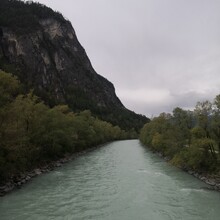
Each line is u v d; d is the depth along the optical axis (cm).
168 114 7300
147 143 9812
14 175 3634
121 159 6512
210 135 4238
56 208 2630
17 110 3769
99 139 11012
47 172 4612
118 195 3117
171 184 3675
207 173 4081
